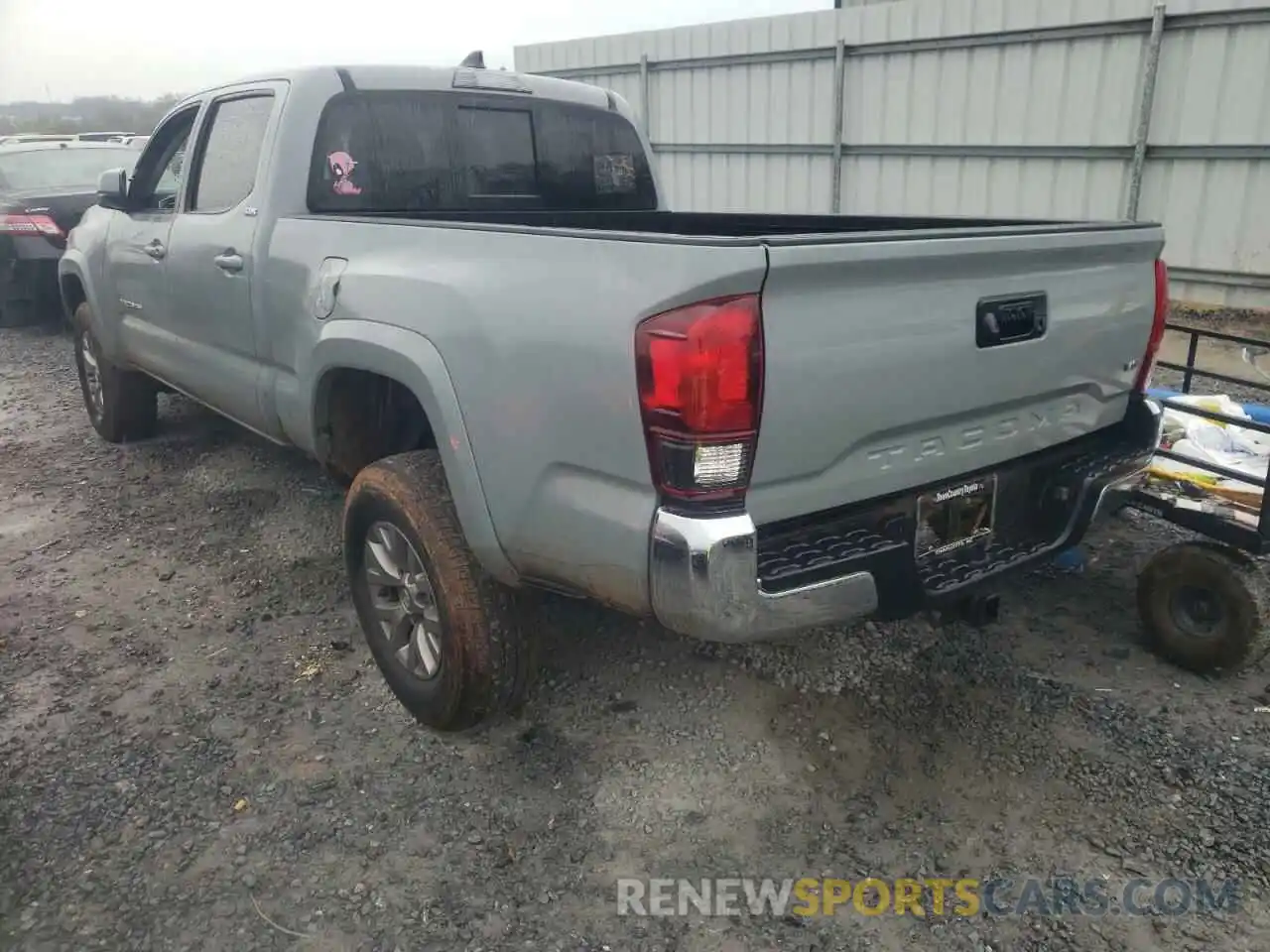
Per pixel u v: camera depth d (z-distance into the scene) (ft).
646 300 7.09
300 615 12.66
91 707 10.66
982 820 8.75
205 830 8.77
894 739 9.86
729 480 7.14
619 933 7.62
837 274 7.25
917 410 8.15
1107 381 10.02
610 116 15.38
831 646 11.45
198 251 13.50
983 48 34.24
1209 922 7.61
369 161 12.71
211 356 13.99
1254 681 10.77
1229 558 10.43
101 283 17.51
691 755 9.67
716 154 43.50
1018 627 11.96
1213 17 29.17
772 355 7.06
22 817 8.94
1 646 11.96
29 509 16.39
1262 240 30.09
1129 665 11.10
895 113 37.14
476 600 9.19
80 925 7.73
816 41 38.37
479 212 13.83
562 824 8.79
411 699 10.11
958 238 7.91
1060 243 8.80
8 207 30.86
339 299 10.30
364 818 8.89
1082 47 32.01
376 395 11.48
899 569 8.28
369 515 10.14
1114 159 32.37
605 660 11.28
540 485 8.10
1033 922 7.66
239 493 16.79
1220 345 27.35
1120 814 8.77
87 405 20.08
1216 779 9.16
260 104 12.79
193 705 10.68
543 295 7.89
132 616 12.67
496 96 13.84
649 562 7.35
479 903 7.91
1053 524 9.93
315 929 7.68
